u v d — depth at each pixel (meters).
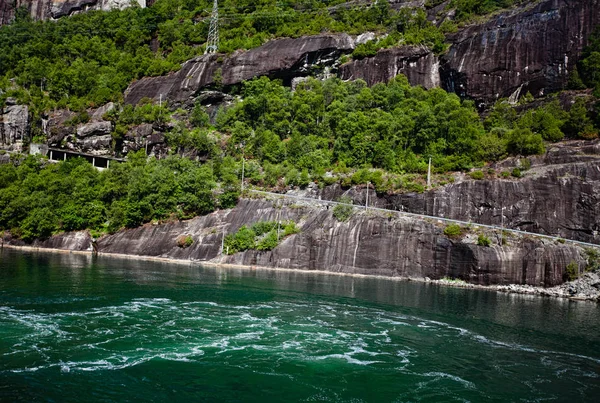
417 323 47.56
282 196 101.75
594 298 70.25
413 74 144.00
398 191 97.88
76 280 61.53
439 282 82.19
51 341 34.72
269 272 85.44
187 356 33.31
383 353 36.59
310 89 141.88
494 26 140.75
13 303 46.00
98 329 38.72
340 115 125.25
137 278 66.62
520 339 43.19
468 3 157.25
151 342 36.03
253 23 171.50
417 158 108.12
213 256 95.19
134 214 102.81
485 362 35.75
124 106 145.00
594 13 126.50
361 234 90.00
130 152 130.62
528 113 115.19
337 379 30.47
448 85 143.50
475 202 92.62
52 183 111.88
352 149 113.56
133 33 181.38
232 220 99.69
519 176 93.44
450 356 36.84
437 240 84.56
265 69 149.50
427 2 173.25
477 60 137.62
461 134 108.44
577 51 126.25
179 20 185.62
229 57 152.50
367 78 145.38
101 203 108.75
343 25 159.00
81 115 139.12
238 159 121.75
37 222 105.44
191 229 100.38
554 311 58.31
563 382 31.95
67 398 25.31
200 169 108.88
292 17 169.75
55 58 167.12
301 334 40.84
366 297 61.56
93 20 190.25
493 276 78.44
